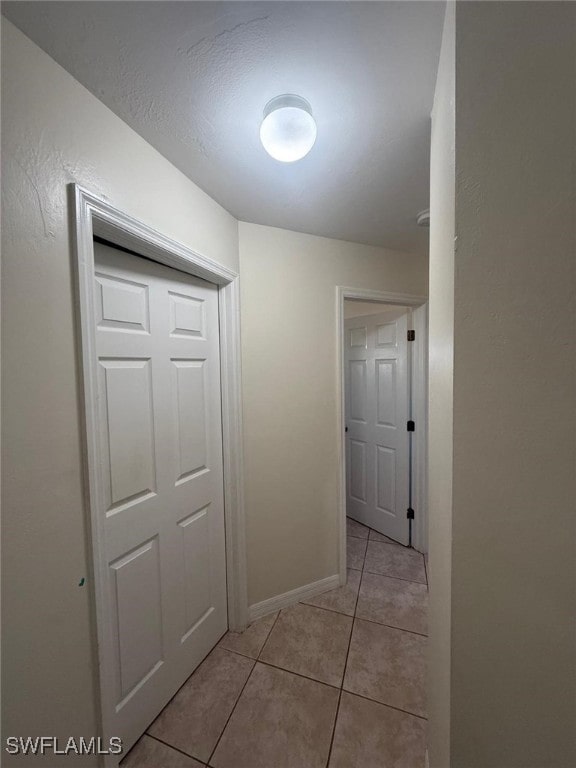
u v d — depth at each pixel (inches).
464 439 24.8
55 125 32.6
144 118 40.1
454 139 24.1
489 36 22.7
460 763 26.0
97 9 27.9
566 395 21.7
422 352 94.3
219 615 65.7
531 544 23.2
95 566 37.4
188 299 58.6
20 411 29.7
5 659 28.6
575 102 20.8
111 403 44.4
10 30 28.7
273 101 37.3
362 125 41.2
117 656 44.6
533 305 22.2
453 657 25.9
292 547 75.7
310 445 77.5
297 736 47.5
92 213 36.7
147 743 47.0
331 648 63.1
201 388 61.5
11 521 29.1
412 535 100.3
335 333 79.9
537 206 21.8
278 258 71.9
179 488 56.0
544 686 23.5
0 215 28.0
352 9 28.0
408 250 87.7
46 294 32.0
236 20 29.0
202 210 56.1
